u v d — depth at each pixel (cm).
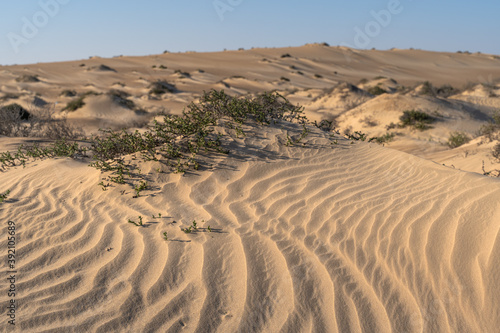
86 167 587
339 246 364
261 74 5628
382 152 607
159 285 319
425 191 441
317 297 305
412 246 346
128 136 606
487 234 330
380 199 439
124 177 509
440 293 297
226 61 7062
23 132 1163
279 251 360
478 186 416
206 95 697
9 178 575
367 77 5453
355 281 319
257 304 299
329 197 457
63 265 346
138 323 282
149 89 3869
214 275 330
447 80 5006
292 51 8188
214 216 423
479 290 289
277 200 455
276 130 646
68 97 3353
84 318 285
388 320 281
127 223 414
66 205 465
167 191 476
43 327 275
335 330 276
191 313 291
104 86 4456
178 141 573
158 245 371
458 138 1311
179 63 6862
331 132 705
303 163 553
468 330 266
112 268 340
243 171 516
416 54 7794
